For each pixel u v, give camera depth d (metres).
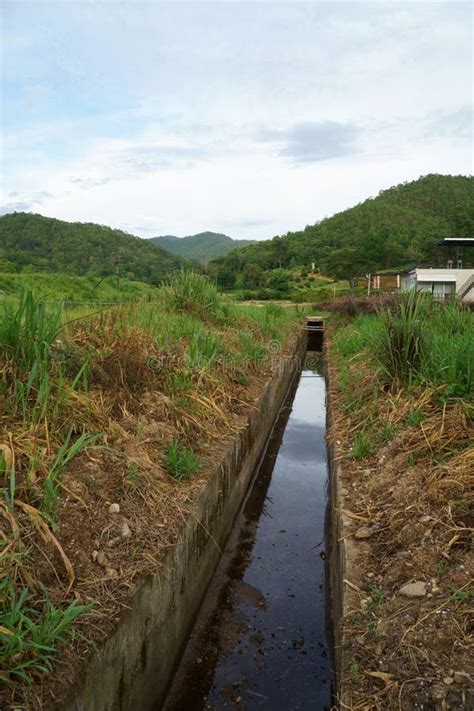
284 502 6.64
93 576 2.94
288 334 16.12
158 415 5.01
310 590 4.77
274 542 5.61
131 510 3.59
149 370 5.54
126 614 2.83
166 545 3.49
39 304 4.17
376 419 5.55
